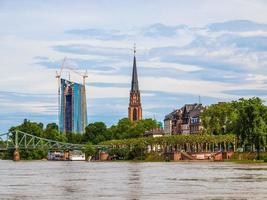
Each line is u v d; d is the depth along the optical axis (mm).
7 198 83062
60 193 90938
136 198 81188
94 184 111562
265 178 121500
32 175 155750
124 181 120312
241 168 176500
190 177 130750
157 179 125500
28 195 87625
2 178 138625
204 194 85438
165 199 79250
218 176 131625
